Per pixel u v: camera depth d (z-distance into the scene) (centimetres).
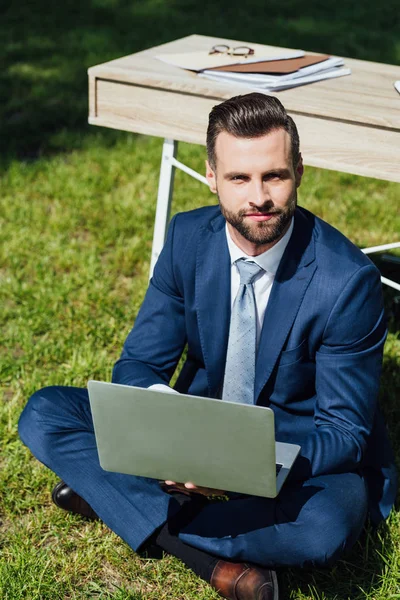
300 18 805
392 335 338
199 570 221
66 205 451
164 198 304
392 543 237
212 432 188
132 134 547
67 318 349
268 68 277
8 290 371
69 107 582
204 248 225
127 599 222
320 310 212
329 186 479
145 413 191
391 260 355
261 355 220
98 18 788
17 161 496
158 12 812
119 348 334
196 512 225
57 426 238
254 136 199
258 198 200
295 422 229
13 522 251
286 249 215
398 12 834
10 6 820
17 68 654
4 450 278
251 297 218
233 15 809
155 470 205
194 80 270
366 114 245
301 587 227
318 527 209
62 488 247
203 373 242
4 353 334
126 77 277
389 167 250
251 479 195
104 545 240
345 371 217
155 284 240
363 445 218
